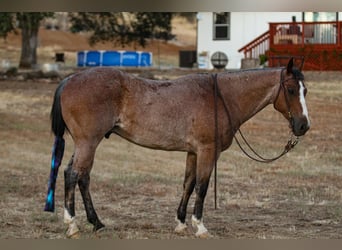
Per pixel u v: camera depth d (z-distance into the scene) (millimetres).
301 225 10078
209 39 31969
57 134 8859
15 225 9711
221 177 14508
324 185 13758
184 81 9078
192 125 8906
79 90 8672
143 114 8805
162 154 17531
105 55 35250
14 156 16984
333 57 26953
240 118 9219
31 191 12719
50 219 10148
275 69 9219
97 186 13352
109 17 38969
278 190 13188
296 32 28266
